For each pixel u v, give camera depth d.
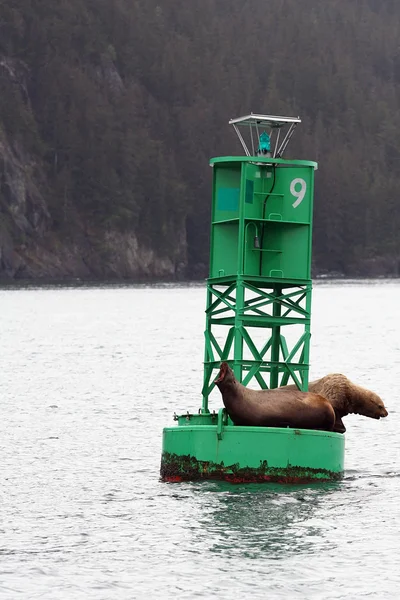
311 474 53.31
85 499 52.41
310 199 56.50
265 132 57.50
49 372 110.44
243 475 53.12
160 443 67.62
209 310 58.03
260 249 56.47
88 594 39.72
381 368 114.88
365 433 70.88
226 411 54.12
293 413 53.72
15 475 58.28
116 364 118.31
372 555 43.56
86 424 75.19
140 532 46.59
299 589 40.12
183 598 39.34
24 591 39.97
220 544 44.78
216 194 57.50
